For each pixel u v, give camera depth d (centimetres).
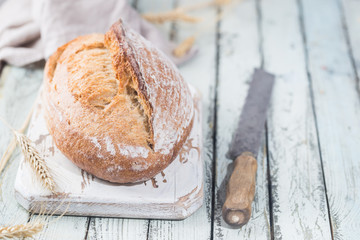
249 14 124
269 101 103
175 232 83
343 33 120
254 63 112
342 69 112
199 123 92
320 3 128
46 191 81
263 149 95
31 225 75
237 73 110
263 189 89
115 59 81
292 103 104
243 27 121
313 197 88
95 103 81
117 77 81
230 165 92
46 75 87
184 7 124
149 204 82
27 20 112
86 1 110
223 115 101
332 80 109
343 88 108
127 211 83
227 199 82
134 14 113
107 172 79
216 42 117
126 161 79
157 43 110
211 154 94
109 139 78
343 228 85
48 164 84
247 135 94
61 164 84
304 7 126
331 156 95
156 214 83
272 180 91
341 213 86
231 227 84
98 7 110
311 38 119
